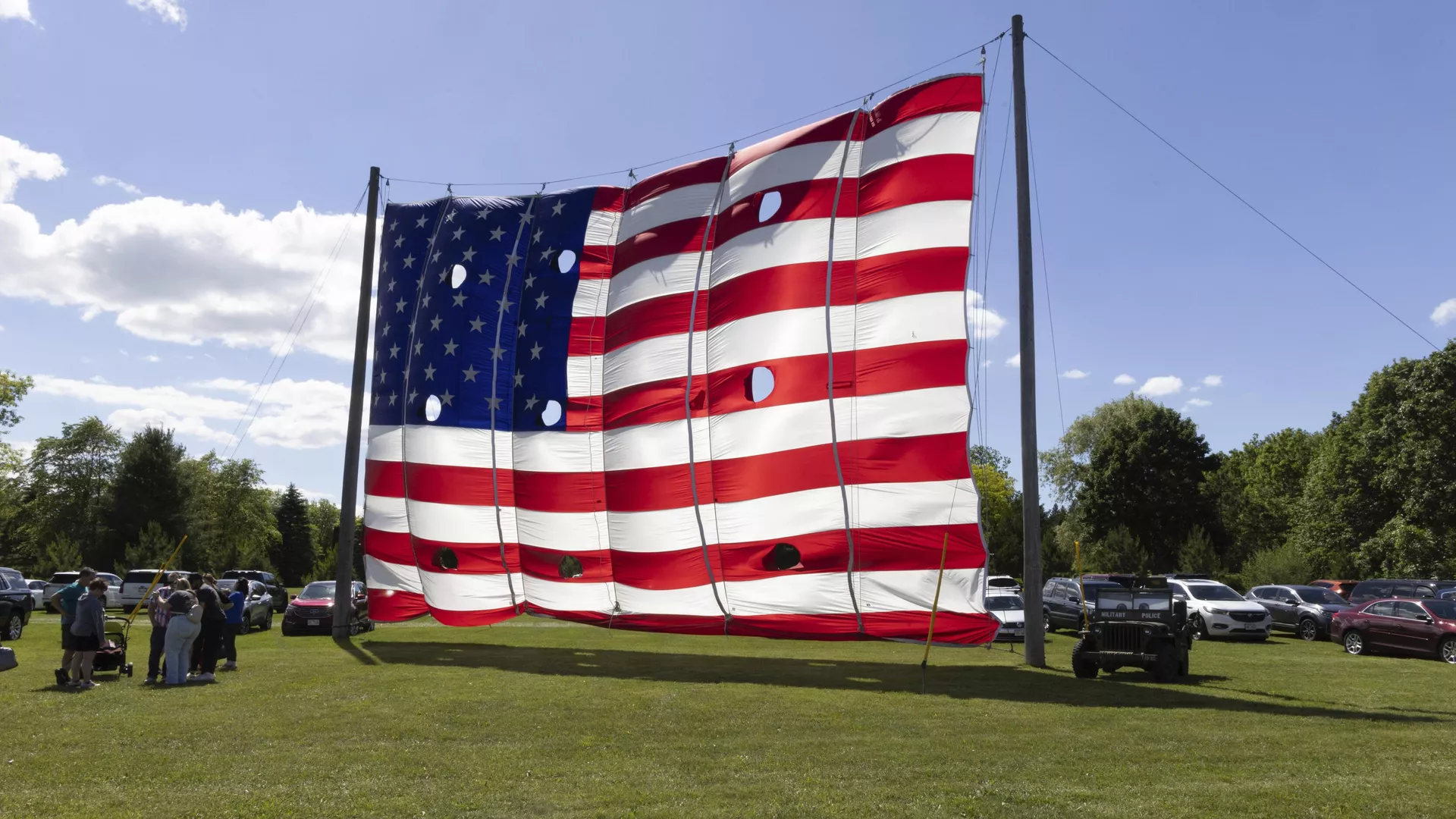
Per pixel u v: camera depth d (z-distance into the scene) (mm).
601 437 24141
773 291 21172
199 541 63562
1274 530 63875
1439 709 13984
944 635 19297
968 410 19453
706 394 22047
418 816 7652
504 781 8898
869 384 20109
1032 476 19953
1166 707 13961
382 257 28812
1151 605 17938
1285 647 26172
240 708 13461
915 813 7680
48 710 13102
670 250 23188
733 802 8039
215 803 8023
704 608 21781
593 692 15234
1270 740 11125
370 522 27203
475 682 16422
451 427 25859
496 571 25516
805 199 21281
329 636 26344
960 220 19906
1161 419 60188
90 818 7504
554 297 25109
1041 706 13906
